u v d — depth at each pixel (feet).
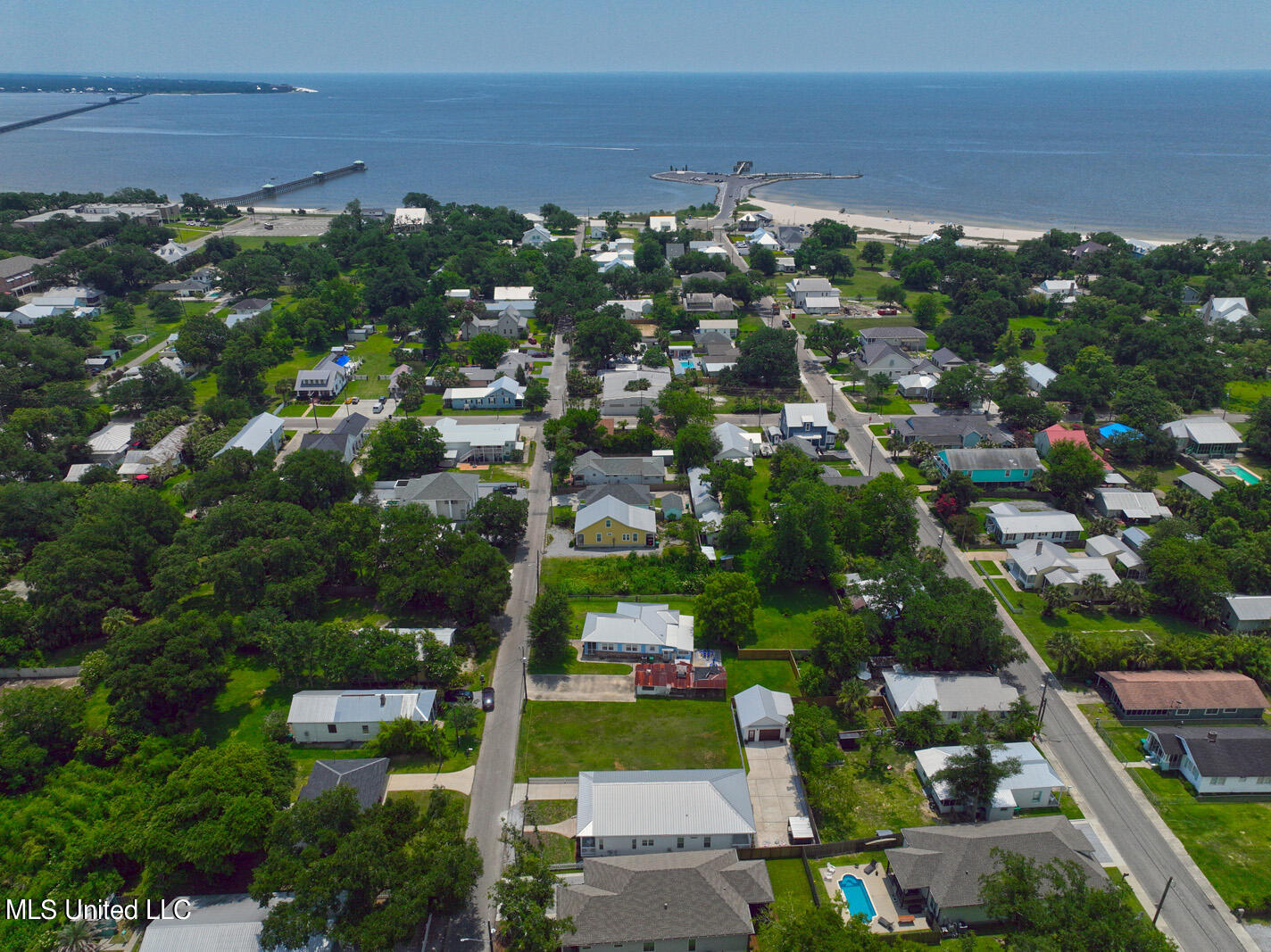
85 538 303.07
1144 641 270.05
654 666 268.82
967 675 256.32
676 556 332.60
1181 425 426.10
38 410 414.21
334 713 241.76
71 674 274.36
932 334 620.08
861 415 480.23
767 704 246.88
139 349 580.30
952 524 354.54
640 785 213.87
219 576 282.56
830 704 257.34
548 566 332.80
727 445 408.46
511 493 383.45
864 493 338.54
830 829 212.02
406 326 625.41
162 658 240.53
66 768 225.35
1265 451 412.98
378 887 176.86
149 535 319.68
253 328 575.79
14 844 201.16
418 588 288.71
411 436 404.98
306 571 297.94
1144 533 340.18
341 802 189.88
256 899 184.14
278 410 488.85
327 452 363.15
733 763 236.43
